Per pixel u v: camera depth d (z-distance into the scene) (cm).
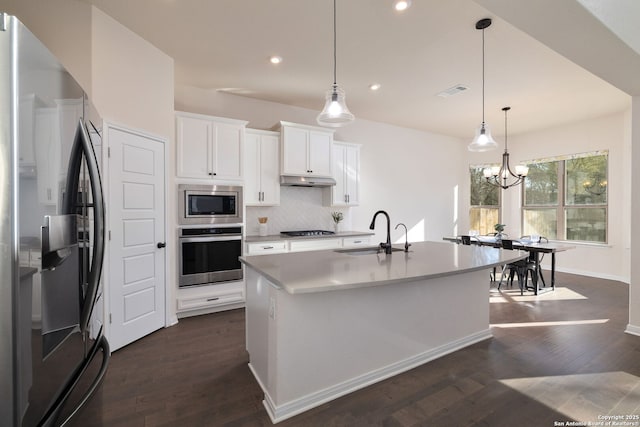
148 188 302
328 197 486
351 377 215
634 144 300
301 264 222
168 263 325
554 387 216
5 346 82
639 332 299
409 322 242
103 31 260
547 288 472
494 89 411
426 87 406
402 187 605
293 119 480
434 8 249
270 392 194
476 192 695
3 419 82
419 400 203
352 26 274
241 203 379
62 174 108
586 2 159
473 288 285
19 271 84
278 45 307
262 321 213
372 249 315
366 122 559
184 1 244
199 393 209
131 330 284
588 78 378
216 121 365
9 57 82
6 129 82
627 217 501
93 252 131
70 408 110
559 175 593
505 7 162
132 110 286
